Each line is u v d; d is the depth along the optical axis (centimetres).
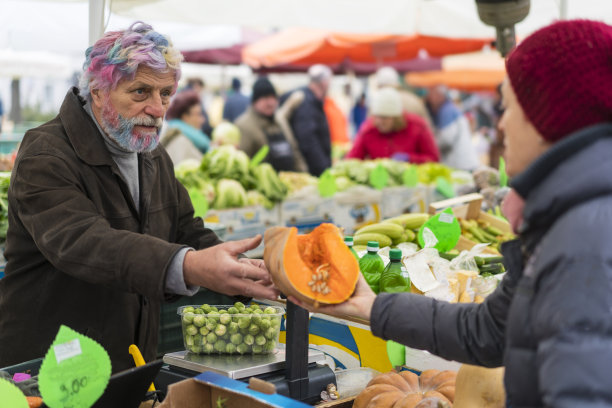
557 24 100
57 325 199
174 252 157
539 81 98
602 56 95
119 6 333
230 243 154
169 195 225
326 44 740
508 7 325
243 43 800
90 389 141
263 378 168
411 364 197
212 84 1359
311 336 228
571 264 89
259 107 678
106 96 190
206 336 180
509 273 119
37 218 176
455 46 735
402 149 692
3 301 204
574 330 86
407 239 304
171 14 445
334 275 137
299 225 507
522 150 103
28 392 151
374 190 548
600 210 91
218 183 475
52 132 193
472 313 128
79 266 165
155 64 186
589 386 84
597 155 94
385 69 745
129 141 193
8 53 777
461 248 304
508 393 103
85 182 192
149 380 156
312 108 698
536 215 98
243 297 215
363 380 187
